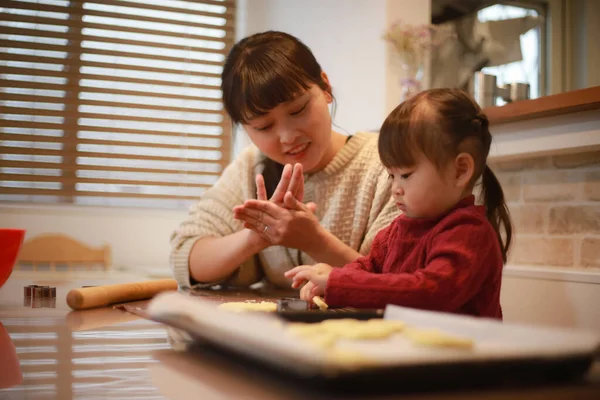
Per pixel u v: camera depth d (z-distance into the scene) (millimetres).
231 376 462
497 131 1669
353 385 365
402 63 2283
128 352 576
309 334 442
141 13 3055
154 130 3049
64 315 894
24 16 2889
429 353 403
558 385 401
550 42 2527
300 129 1203
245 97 1174
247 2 3234
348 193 1396
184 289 1441
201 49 3139
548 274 1613
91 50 2977
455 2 2527
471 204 889
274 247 1447
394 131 864
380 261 1019
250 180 1527
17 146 2879
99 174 2975
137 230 2992
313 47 2844
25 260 2500
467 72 2475
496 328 470
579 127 1452
